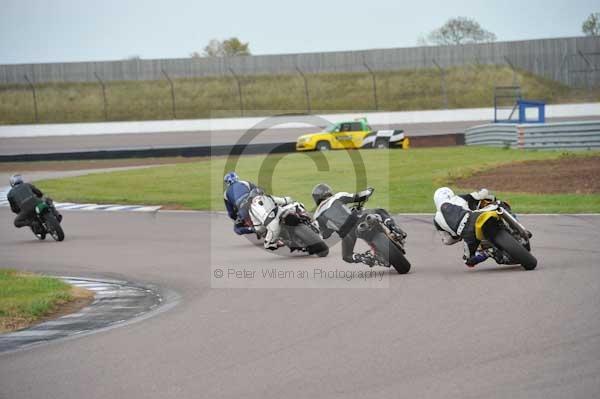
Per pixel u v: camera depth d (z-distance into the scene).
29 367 28.16
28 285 45.81
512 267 44.22
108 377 26.05
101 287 47.19
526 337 28.19
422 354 26.70
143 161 159.12
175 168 134.38
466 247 43.31
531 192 86.12
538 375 23.58
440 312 33.50
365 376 24.45
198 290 43.69
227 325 33.56
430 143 168.38
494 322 30.89
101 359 28.66
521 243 43.91
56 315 39.31
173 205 94.88
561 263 44.38
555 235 56.66
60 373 27.02
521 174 101.56
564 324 29.88
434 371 24.58
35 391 25.00
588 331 28.59
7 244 69.44
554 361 24.92
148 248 62.09
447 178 102.62
